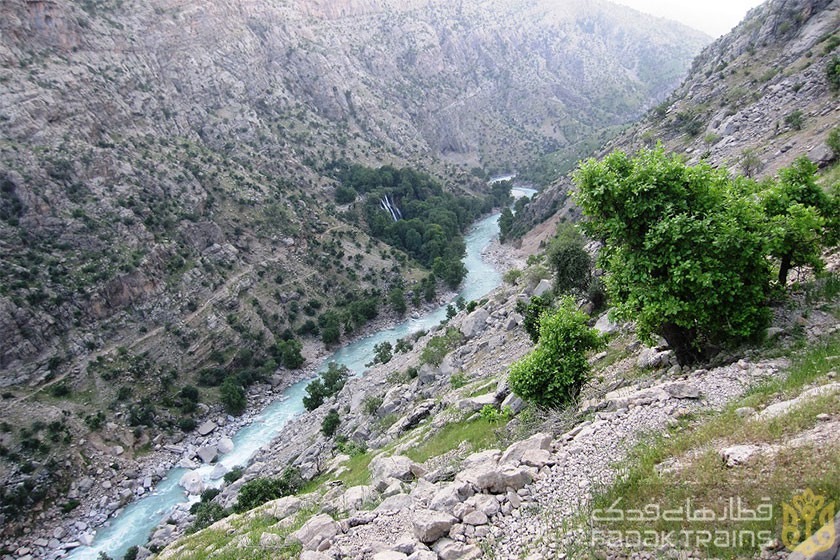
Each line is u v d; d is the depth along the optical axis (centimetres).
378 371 8000
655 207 1881
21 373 7625
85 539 5919
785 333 1808
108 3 14712
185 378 8856
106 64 12700
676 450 1371
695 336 2008
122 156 10819
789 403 1345
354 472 3603
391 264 13300
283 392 9262
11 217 8794
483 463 1880
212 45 17338
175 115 14062
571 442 1680
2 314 7725
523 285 7806
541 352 2350
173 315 9406
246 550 1845
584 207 2045
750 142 7738
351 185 16538
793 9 9956
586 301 4606
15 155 9206
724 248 1728
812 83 7669
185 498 6594
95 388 7981
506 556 1271
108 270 9031
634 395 1775
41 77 10656
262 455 7088
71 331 8338
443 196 18400
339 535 1662
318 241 12962
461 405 3678
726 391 1614
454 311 10500
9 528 6078
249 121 16212
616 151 2030
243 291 10638
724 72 10950
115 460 7212
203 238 10900
